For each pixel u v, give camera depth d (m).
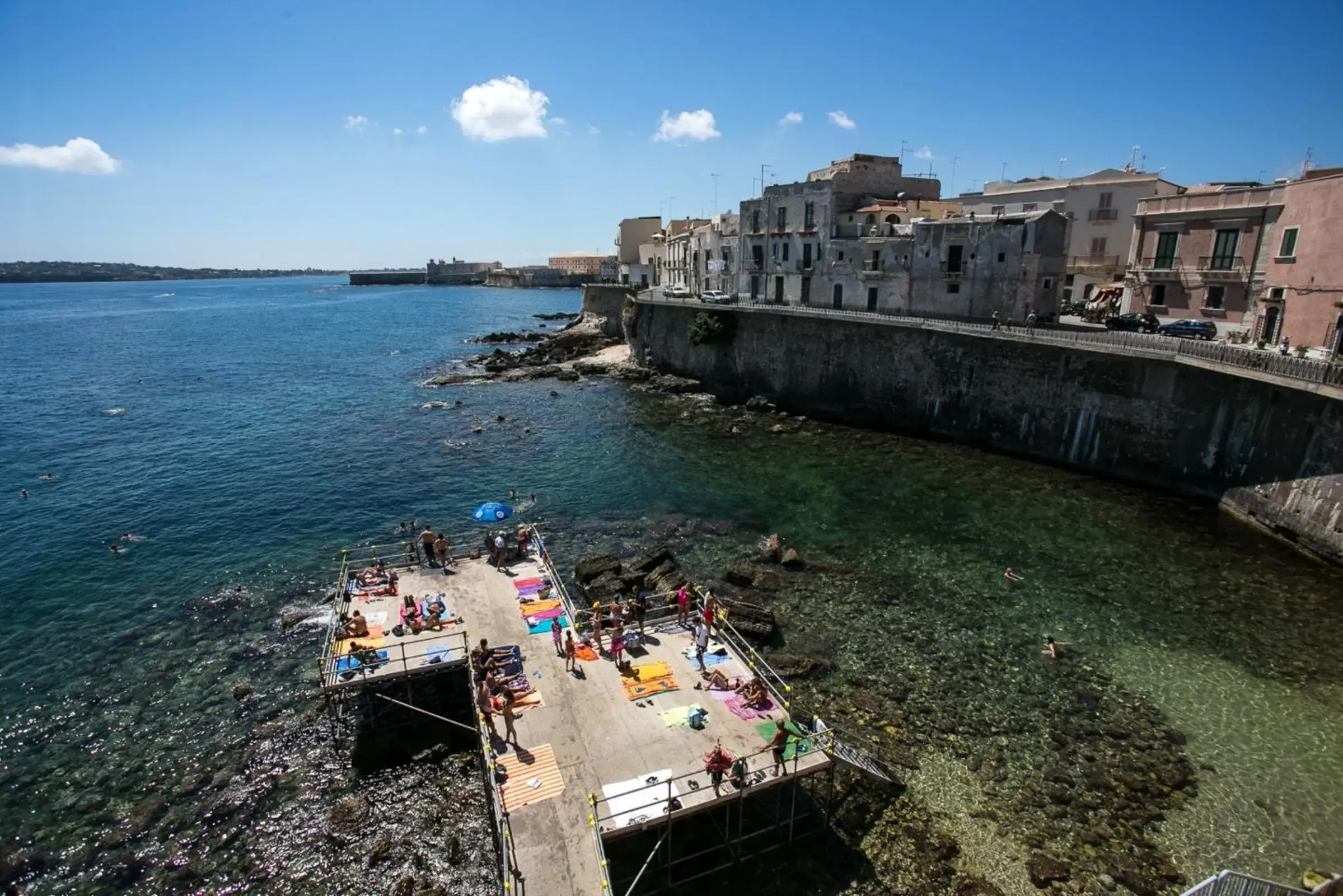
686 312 86.75
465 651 26.69
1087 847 21.17
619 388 87.81
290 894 19.91
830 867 20.53
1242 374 39.88
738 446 61.25
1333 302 41.84
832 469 54.53
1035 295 63.97
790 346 74.38
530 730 22.83
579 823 19.41
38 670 29.81
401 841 21.44
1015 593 35.62
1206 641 31.39
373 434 65.38
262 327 165.12
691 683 25.30
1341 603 33.97
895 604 34.78
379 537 42.75
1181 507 45.69
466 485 51.44
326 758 24.77
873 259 73.56
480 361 106.94
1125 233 76.44
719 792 20.11
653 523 44.50
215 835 21.78
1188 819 22.12
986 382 59.31
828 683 28.81
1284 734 25.70
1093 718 26.70
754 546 41.28
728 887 19.83
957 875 20.23
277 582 37.06
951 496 48.44
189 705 27.61
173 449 60.44
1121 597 35.03
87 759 24.84
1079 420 53.47
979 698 27.86
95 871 20.58
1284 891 17.53
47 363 108.69
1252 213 51.22
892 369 65.88
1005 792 23.27
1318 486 38.19
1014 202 82.12
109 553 40.34
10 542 41.72
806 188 79.94
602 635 28.23
